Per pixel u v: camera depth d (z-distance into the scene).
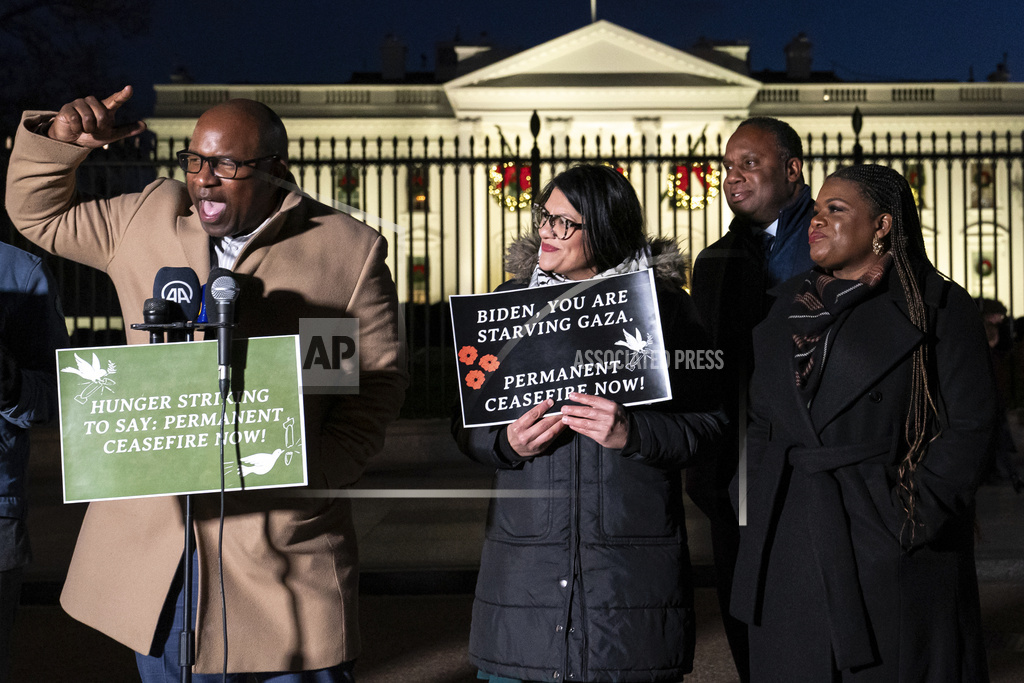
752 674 2.30
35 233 2.34
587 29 33.59
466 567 5.47
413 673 4.02
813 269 2.40
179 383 2.04
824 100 33.31
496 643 2.22
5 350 2.25
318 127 32.50
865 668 2.15
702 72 33.78
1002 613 4.71
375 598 5.33
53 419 2.45
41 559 5.64
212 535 2.18
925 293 2.25
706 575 5.37
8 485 2.38
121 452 2.02
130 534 2.20
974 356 2.20
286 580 2.21
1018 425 8.75
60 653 4.30
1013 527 6.15
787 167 3.02
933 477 2.16
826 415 2.24
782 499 2.29
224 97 32.25
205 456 2.04
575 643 2.15
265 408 2.05
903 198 2.29
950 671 2.16
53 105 14.27
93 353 2.02
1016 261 28.77
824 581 2.16
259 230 2.22
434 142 32.66
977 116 31.81
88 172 8.09
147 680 2.21
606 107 33.69
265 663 2.17
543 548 2.21
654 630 2.16
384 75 40.22
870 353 2.21
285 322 2.24
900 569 2.15
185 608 2.05
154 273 2.27
